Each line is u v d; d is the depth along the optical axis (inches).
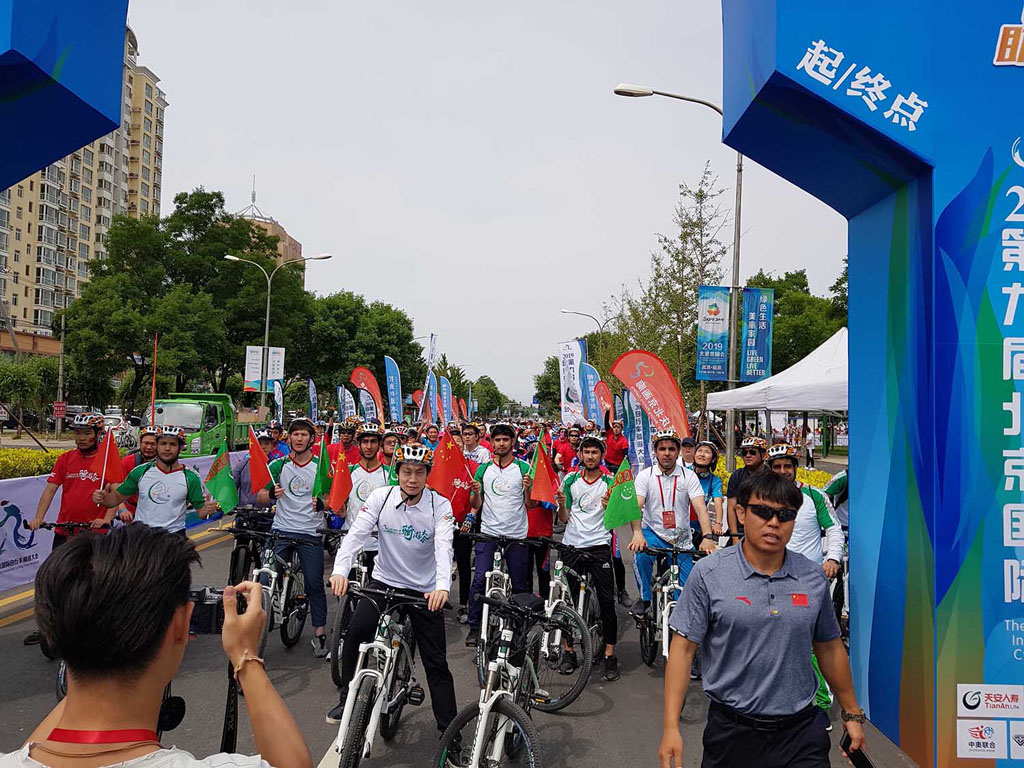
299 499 251.8
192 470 245.6
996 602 150.7
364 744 153.6
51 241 2630.4
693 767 171.2
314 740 178.2
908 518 163.6
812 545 198.7
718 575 113.0
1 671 219.0
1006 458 152.1
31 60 151.6
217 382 1814.7
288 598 250.4
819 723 110.5
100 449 255.0
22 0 148.0
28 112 169.9
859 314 191.6
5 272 2283.5
